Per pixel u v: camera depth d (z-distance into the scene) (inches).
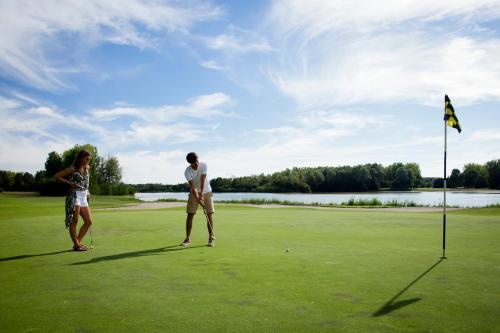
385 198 2385.6
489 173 4414.4
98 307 138.5
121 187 3095.5
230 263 215.5
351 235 346.6
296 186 4426.7
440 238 325.1
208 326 119.6
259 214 644.1
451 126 259.9
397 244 289.7
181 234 354.9
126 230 389.1
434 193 3622.0
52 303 143.4
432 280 175.5
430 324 120.7
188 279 178.1
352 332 114.3
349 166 4500.5
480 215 642.2
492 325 119.8
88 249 267.9
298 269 199.0
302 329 116.8
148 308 137.0
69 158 3265.3
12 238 329.1
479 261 220.7
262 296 150.7
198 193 288.4
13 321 124.9
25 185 4030.5
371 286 164.9
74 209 263.9
